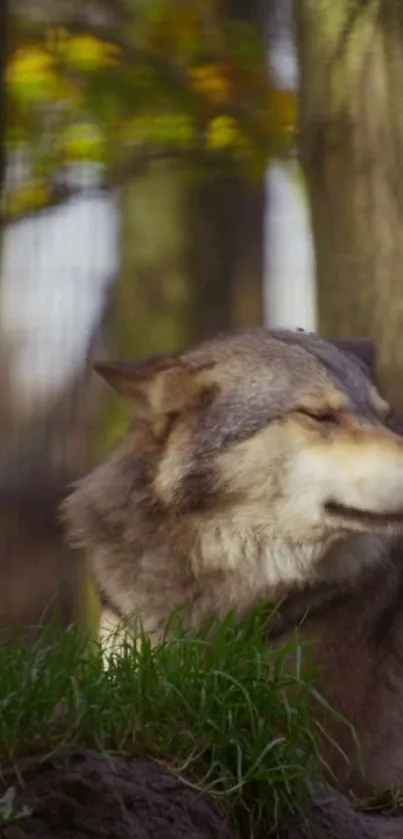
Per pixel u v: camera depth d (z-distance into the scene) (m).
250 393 7.55
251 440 7.39
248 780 5.44
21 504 20.94
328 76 12.14
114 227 21.91
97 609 13.98
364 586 7.56
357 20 11.99
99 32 15.98
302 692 5.92
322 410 7.44
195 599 7.52
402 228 11.85
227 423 7.50
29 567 20.23
